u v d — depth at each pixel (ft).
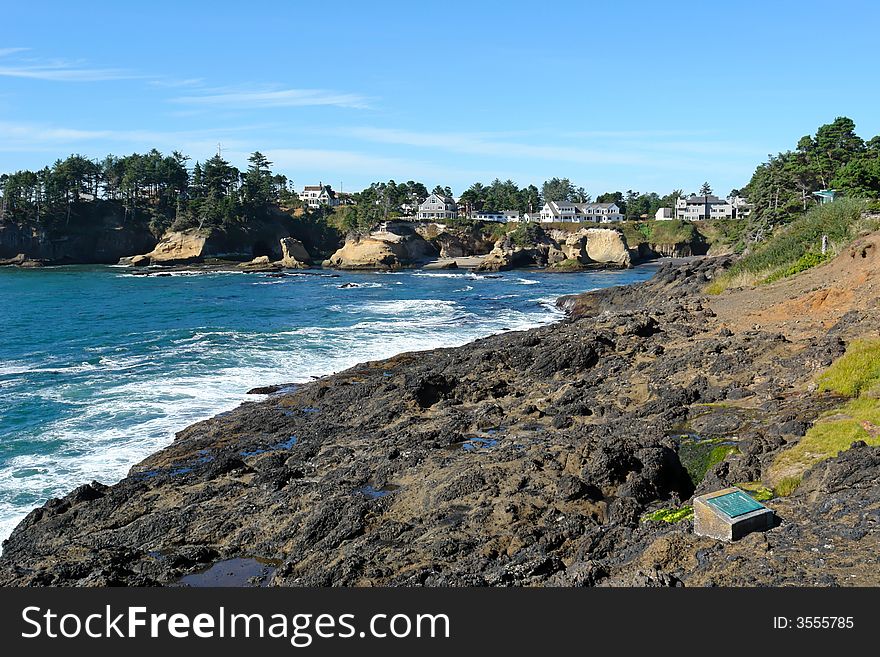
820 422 69.10
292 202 546.26
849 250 140.97
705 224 521.24
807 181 269.64
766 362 92.79
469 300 240.94
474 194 584.81
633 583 42.16
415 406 93.20
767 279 162.20
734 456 66.64
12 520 68.74
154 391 111.65
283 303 232.32
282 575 52.85
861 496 49.49
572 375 103.60
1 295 253.65
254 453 81.92
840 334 94.94
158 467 78.48
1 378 119.85
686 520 53.36
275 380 119.03
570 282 321.11
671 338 116.37
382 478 69.00
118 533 63.26
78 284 304.09
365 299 245.86
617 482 63.72
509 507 58.59
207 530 62.08
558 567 50.34
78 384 115.75
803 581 40.27
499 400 96.58
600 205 577.43
